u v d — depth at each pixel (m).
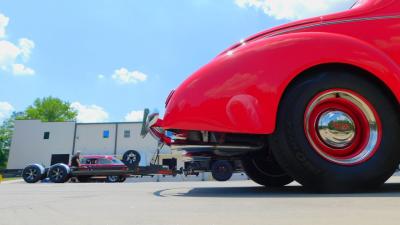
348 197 1.46
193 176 13.39
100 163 13.62
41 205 1.44
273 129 1.93
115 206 1.32
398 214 0.94
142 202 1.48
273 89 1.96
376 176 1.85
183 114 2.08
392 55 2.15
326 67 2.00
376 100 1.93
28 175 12.96
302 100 1.92
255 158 3.10
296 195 1.70
